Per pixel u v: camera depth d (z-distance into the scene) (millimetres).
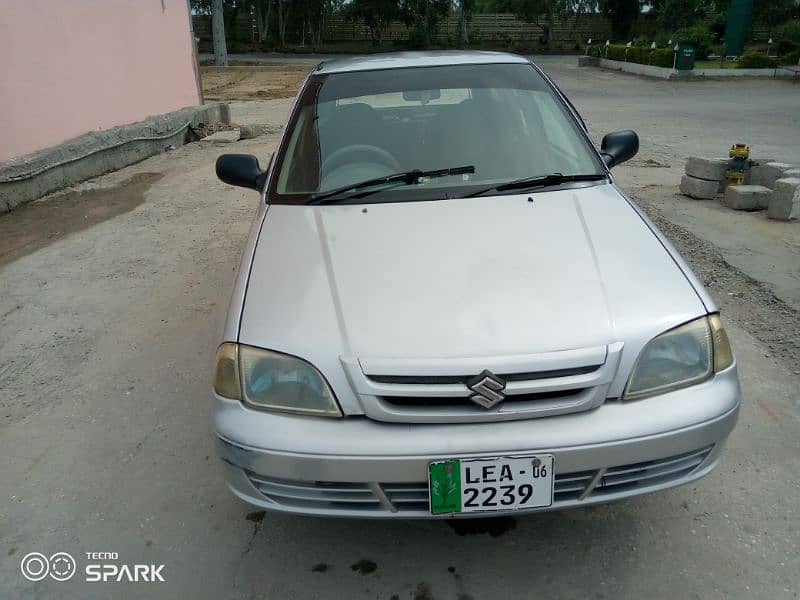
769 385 2973
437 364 1771
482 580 2057
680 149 8633
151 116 9445
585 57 28219
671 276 2068
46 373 3387
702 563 2072
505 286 1984
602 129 10594
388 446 1756
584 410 1807
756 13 36844
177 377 3285
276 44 42469
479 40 44781
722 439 1909
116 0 8406
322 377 1827
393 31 46844
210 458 2674
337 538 2244
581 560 2111
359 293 1995
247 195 6738
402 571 2102
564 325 1859
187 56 10695
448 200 2490
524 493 1792
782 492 2344
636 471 1852
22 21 6621
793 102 14398
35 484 2555
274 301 2023
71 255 5117
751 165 5777
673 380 1869
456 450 1746
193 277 4566
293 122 2975
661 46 27656
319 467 1782
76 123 7637
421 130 2846
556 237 2221
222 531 2293
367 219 2389
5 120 6438
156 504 2430
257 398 1875
